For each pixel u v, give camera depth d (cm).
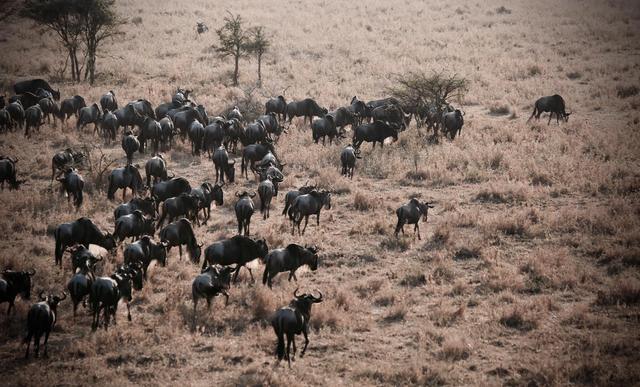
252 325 3186
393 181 5478
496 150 5966
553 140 6397
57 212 4631
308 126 7106
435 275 3769
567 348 2939
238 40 9038
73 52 8950
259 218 4684
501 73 9681
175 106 6738
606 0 15362
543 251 3994
